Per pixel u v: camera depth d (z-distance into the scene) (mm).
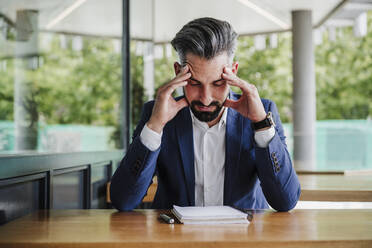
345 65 13945
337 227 1080
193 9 6621
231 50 1266
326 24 8273
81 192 2109
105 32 3896
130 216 1261
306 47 6902
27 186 1411
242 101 1345
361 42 13812
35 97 6965
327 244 935
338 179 2320
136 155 1326
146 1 3635
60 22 5906
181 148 1426
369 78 13781
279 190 1335
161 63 6980
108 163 2604
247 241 927
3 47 6480
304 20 6844
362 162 6645
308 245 933
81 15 5074
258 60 13805
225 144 1422
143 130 1325
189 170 1420
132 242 929
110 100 7742
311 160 6883
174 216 1239
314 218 1218
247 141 1432
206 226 1099
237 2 6414
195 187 1465
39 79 7156
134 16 3338
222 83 1270
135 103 3334
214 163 1442
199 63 1238
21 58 6691
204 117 1302
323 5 6734
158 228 1074
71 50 7324
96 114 7664
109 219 1211
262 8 6738
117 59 3486
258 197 1525
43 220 1197
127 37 3225
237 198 1421
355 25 8109
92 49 7465
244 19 7254
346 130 6770
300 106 6969
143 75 3553
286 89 13742
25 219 1215
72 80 7719
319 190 1845
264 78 13781
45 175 1544
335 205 3734
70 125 7641
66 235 998
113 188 1369
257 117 1316
